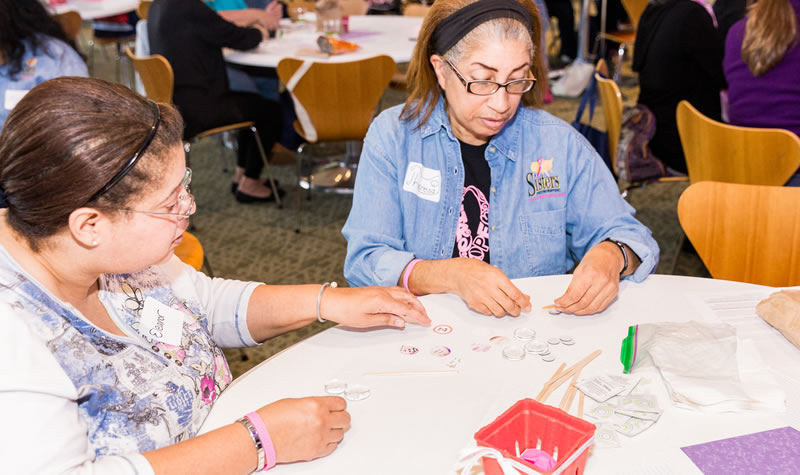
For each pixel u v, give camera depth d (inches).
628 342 40.4
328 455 34.4
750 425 35.8
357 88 118.3
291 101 147.6
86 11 171.3
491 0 50.2
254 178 144.5
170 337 39.2
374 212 58.2
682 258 116.6
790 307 43.2
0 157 29.4
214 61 127.5
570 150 59.1
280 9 158.1
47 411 29.5
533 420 32.9
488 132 54.6
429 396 38.6
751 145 85.9
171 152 31.9
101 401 33.7
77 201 29.6
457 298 49.8
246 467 32.8
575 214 59.9
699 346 41.1
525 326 45.9
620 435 35.3
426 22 54.0
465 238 60.1
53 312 32.3
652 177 108.2
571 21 225.9
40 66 92.0
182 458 31.6
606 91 102.0
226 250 124.0
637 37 112.6
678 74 106.7
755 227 64.1
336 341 44.6
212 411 37.9
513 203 59.0
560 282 52.2
